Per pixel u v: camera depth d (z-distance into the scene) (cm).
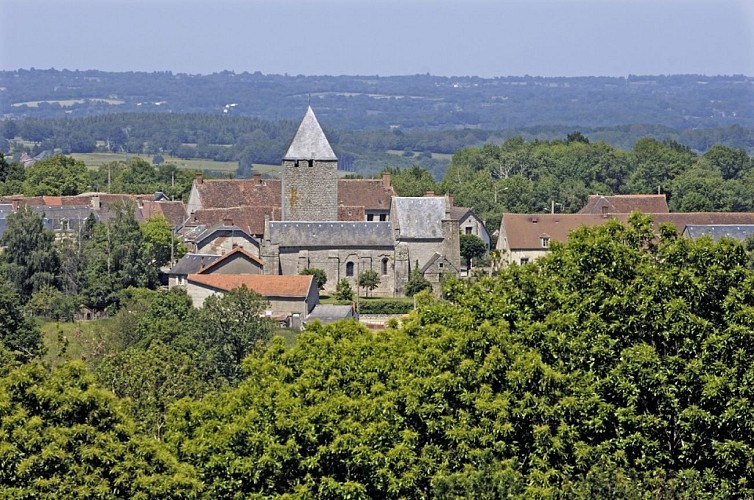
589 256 9888
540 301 9931
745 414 8919
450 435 8981
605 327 9438
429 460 8938
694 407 9006
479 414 9081
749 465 8906
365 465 8962
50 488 8219
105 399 8831
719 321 9469
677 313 9319
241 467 9025
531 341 9550
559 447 8862
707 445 9044
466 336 9481
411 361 9525
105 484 8419
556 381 9094
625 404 9212
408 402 9162
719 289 9556
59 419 8638
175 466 8794
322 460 9088
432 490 8762
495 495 8319
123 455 8619
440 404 9181
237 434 9156
